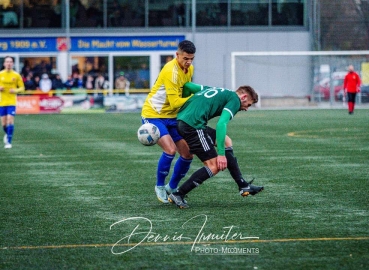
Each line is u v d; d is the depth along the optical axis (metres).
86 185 22.39
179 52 18.02
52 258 13.01
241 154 31.05
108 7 82.50
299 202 18.64
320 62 78.88
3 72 35.84
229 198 19.45
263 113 67.56
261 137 40.19
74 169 26.66
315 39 81.44
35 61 82.88
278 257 12.87
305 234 14.70
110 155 31.53
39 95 74.94
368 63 77.19
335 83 77.56
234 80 76.81
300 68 79.12
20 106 72.81
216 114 17.88
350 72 63.28
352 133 42.31
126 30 82.62
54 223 16.23
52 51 82.62
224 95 17.62
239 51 82.12
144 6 82.44
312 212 17.19
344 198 19.22
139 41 82.69
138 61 83.06
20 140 40.41
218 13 81.94
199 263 12.54
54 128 50.19
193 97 17.94
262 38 81.94
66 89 76.19
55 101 73.19
